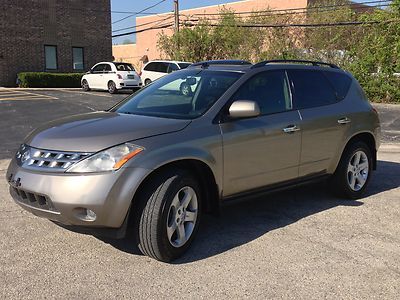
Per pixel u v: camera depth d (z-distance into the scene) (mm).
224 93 4734
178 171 4145
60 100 18312
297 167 5336
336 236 4844
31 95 20094
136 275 3881
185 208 4250
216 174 4457
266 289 3686
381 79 22953
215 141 4418
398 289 3732
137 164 3877
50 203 3873
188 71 5449
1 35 26250
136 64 54906
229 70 5152
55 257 4207
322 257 4305
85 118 4707
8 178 4305
